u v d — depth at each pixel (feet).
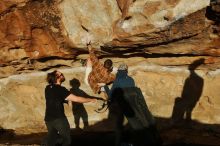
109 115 29.99
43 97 30.42
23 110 31.09
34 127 31.01
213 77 28.04
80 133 29.96
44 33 25.67
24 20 25.34
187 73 28.32
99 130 30.07
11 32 25.98
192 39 24.27
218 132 28.22
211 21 23.38
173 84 28.73
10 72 29.48
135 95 23.56
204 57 26.73
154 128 23.50
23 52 27.07
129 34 23.61
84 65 28.12
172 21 22.61
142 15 22.79
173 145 26.55
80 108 30.37
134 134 23.41
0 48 27.09
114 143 27.53
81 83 29.48
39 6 24.59
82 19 24.34
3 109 31.12
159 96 29.14
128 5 22.79
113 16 23.65
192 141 27.04
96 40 24.72
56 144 24.68
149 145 23.29
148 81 28.91
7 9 25.04
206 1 22.04
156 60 27.73
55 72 23.97
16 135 30.58
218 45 24.93
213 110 28.48
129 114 23.31
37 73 29.66
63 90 23.48
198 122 28.76
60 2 24.17
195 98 28.63
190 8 22.24
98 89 26.27
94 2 23.72
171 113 29.17
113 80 26.11
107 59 26.14
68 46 25.80
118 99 23.59
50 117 23.17
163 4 22.36
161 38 23.99
